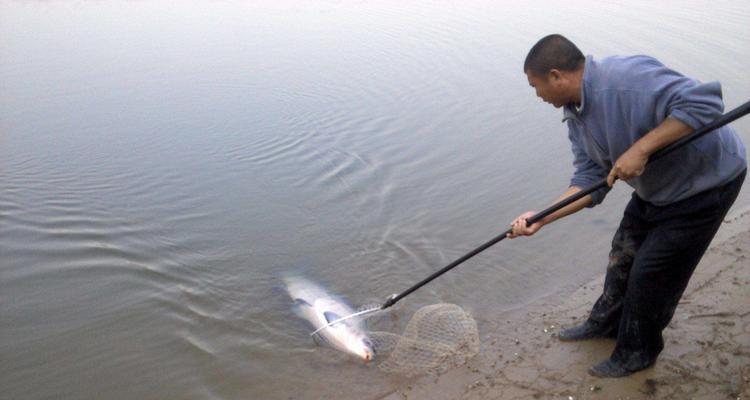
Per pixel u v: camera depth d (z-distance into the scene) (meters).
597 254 5.21
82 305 4.73
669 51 10.46
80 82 9.41
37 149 7.32
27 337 4.37
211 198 6.35
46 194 6.35
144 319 4.56
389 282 4.99
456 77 9.72
